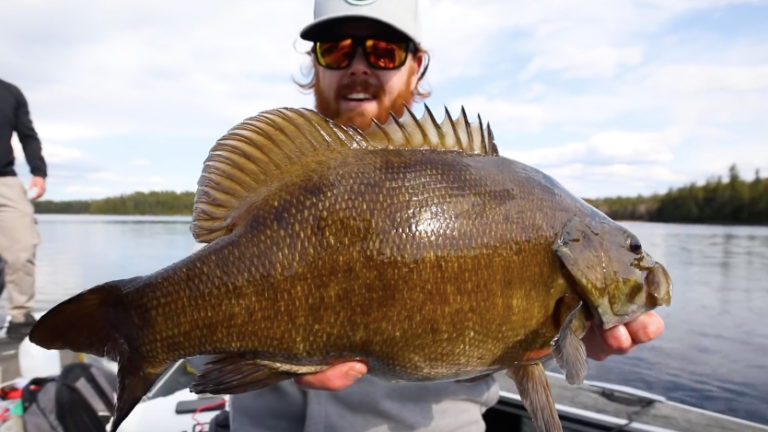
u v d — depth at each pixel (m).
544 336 0.44
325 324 0.40
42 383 0.82
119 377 0.41
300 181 0.41
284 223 0.40
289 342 0.40
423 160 0.43
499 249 0.42
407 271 0.40
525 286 0.42
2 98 1.30
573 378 0.39
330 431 0.51
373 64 0.70
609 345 0.45
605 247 0.45
